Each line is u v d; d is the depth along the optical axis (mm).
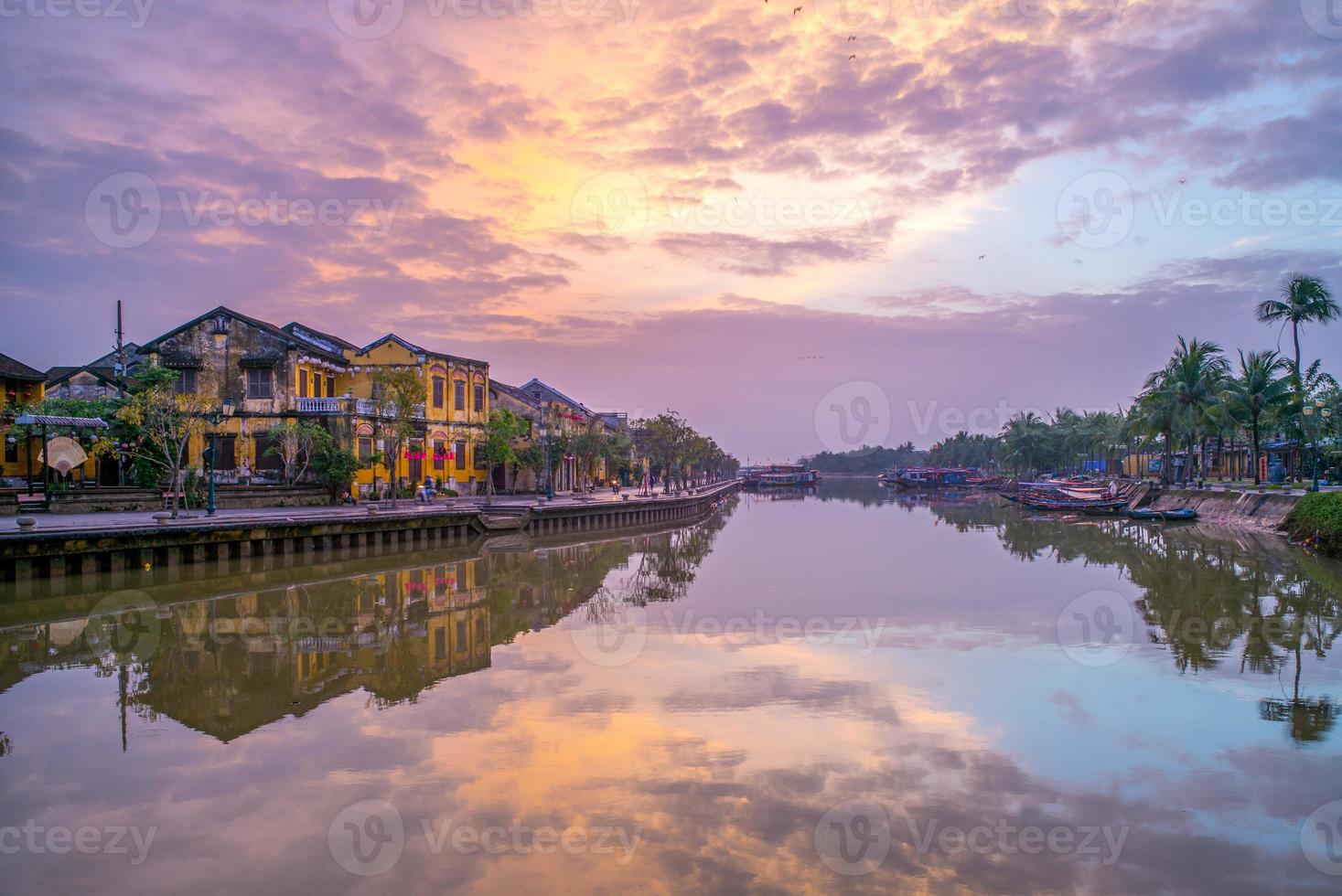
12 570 21766
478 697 12781
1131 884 7406
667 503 58344
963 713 12023
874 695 12922
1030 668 14516
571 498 56031
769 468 164500
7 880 7418
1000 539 41281
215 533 26484
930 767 10000
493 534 39938
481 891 7219
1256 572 26891
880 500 95125
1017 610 20203
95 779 9609
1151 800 9117
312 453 40188
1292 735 11141
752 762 10141
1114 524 51375
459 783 9484
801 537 43500
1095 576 26453
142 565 24578
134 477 37469
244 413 41750
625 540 41688
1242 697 12852
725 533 46406
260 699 12727
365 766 9961
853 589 23969
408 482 46812
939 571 28016
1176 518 50875
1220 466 74000
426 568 28797
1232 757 10359
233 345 42281
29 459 33281
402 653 15711
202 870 7574
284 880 7402
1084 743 10820
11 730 11312
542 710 12109
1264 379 52125
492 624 18656
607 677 13930
